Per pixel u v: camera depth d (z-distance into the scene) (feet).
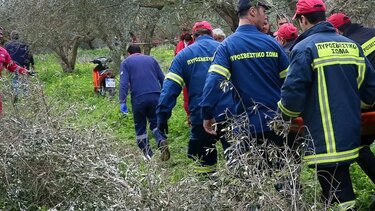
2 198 17.46
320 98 13.96
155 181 13.82
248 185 13.01
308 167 14.40
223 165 14.05
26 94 21.04
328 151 13.82
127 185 13.97
